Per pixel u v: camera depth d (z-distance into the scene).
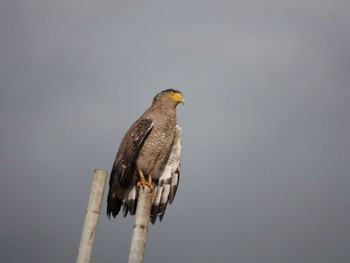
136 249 11.44
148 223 11.65
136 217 11.64
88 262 11.33
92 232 11.42
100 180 11.62
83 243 11.37
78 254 11.36
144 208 11.66
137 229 11.54
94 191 11.57
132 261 11.38
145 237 11.55
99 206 11.55
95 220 11.47
